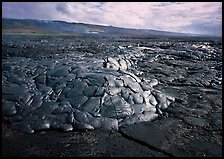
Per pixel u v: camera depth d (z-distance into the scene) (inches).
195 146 155.8
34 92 212.1
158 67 388.5
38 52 462.9
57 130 172.6
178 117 199.3
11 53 440.5
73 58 344.2
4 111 187.8
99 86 212.4
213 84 296.7
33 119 178.9
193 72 365.1
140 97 214.8
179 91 267.4
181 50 626.5
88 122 178.9
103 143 157.9
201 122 190.9
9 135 162.7
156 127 180.2
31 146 151.4
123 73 250.4
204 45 821.9
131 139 163.6
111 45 684.1
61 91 213.3
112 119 184.9
